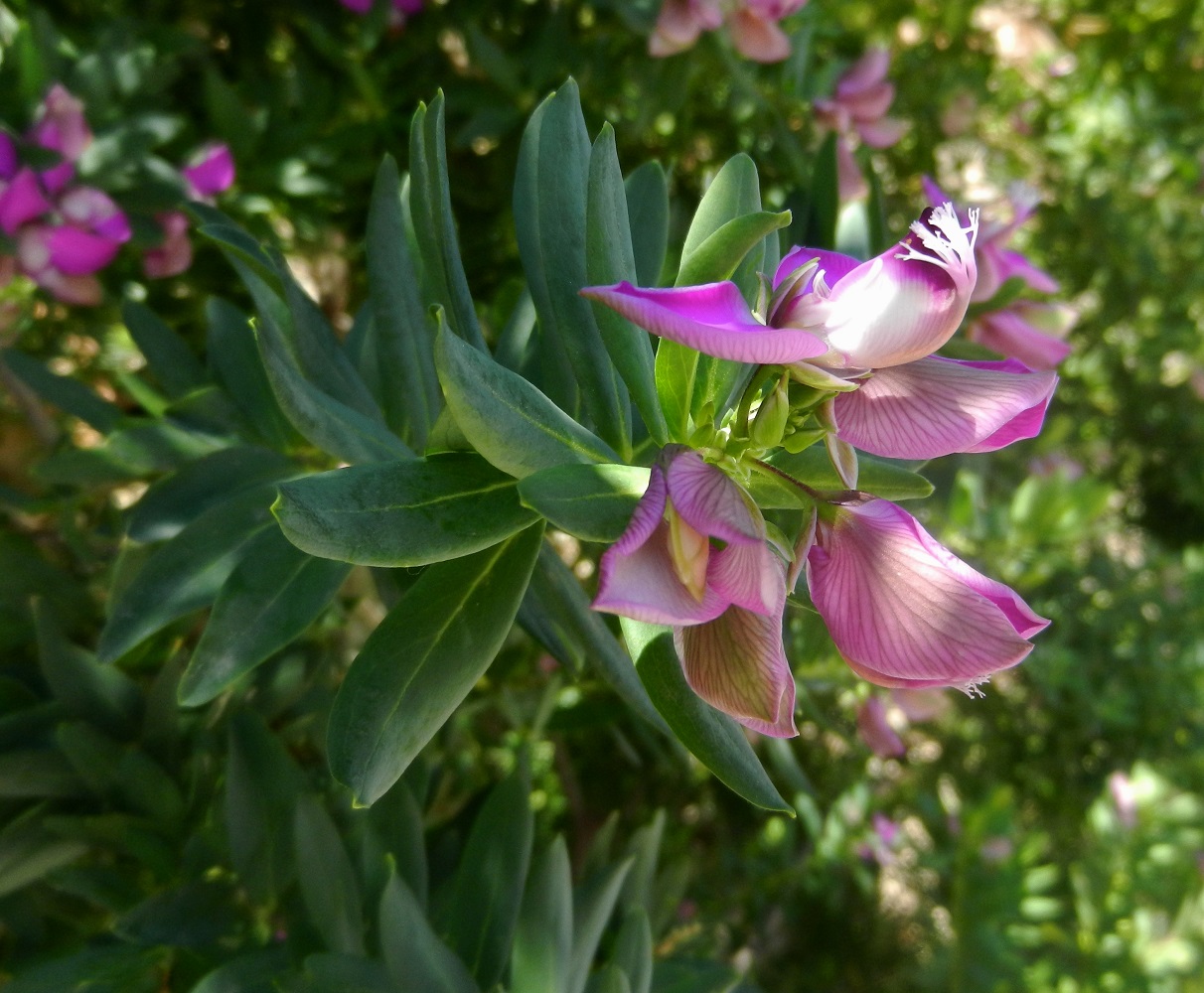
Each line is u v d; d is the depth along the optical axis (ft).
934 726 0.94
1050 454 0.88
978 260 0.40
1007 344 0.42
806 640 0.46
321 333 0.32
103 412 0.44
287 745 0.44
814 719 0.48
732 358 0.19
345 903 0.33
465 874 0.36
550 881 0.32
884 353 0.20
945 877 0.83
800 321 0.20
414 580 0.28
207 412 0.38
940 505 0.42
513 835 0.36
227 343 0.38
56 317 0.58
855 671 0.21
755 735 0.63
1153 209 1.01
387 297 0.31
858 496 0.20
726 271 0.22
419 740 0.22
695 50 0.55
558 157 0.26
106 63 0.45
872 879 0.84
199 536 0.31
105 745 0.37
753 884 0.80
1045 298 0.70
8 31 0.46
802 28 0.62
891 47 0.78
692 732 0.22
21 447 0.56
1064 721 0.92
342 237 0.65
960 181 0.90
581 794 0.80
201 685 0.27
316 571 0.29
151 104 0.47
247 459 0.35
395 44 0.60
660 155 0.66
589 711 0.55
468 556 0.23
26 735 0.37
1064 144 0.99
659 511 0.18
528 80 0.58
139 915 0.34
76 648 0.37
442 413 0.22
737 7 0.53
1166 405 1.07
